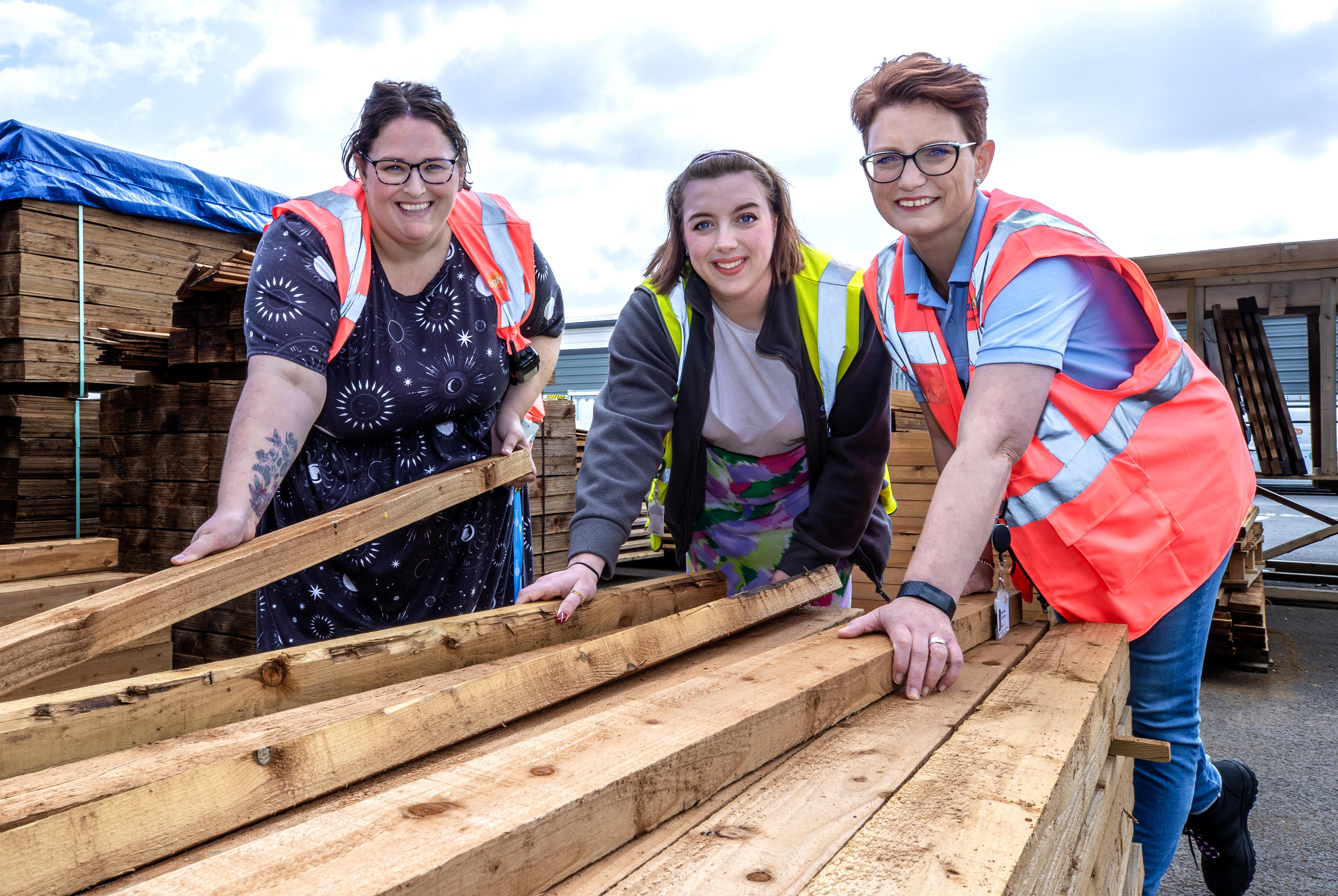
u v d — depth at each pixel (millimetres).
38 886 598
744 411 2180
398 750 879
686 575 2037
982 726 1036
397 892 530
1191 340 7133
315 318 1765
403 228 1804
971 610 1534
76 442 4445
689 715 918
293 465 1899
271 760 768
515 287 2078
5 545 2920
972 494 1382
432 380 1932
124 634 1151
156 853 665
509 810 656
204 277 3281
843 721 1115
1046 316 1475
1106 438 1550
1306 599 6953
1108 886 1239
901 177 1612
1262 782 3164
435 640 1299
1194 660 1715
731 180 1878
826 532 2189
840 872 642
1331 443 6910
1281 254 6734
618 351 2102
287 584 1875
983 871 641
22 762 845
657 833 772
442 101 1799
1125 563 1564
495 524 2102
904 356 1892
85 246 4477
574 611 1587
